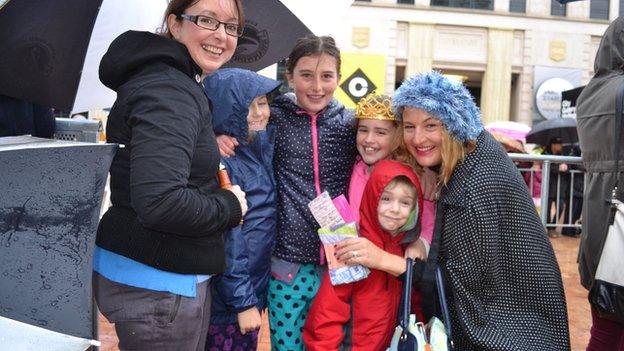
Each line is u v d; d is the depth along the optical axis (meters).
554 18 26.92
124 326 1.81
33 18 1.92
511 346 2.06
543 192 5.02
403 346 2.09
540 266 2.15
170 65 1.74
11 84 1.98
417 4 26.66
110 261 1.81
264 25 2.98
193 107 1.68
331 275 2.24
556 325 2.16
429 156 2.22
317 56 2.42
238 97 2.27
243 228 2.27
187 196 1.61
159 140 1.58
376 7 26.39
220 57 1.94
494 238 2.10
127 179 1.75
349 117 2.57
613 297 2.38
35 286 1.55
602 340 2.67
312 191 2.45
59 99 2.07
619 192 2.39
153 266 1.75
